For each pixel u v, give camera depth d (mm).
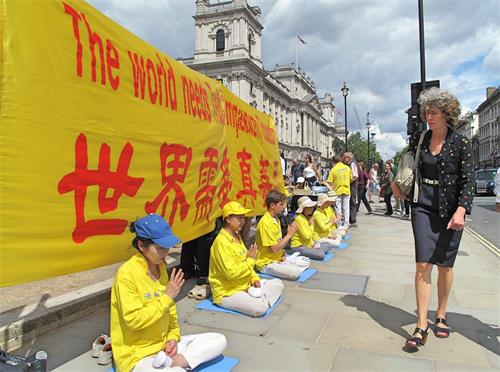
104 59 3361
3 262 2525
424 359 3377
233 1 52156
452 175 3562
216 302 4543
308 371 3162
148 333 2912
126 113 3609
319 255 7070
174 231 4453
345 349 3555
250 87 54844
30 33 2691
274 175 8367
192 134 4836
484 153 79125
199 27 53781
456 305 4723
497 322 4199
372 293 5195
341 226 9867
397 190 3953
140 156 3805
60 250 2910
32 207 2695
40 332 3756
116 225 3479
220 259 4375
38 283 5004
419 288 3662
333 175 10625
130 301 2771
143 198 3857
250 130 7223
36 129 2717
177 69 4633
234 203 4492
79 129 3070
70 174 2988
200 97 5168
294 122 76625
